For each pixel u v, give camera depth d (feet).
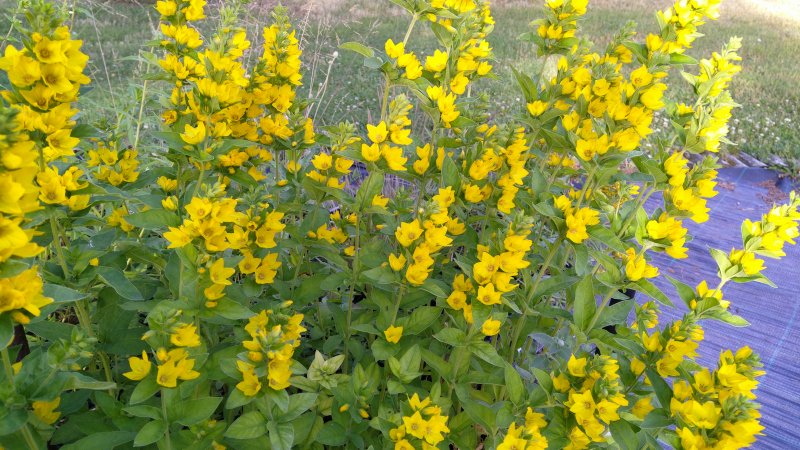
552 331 2.17
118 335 1.65
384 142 1.77
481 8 2.23
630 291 2.86
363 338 2.25
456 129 2.02
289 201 2.12
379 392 1.92
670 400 1.51
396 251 2.08
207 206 1.34
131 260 1.97
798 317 3.65
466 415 1.76
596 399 1.40
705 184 1.75
